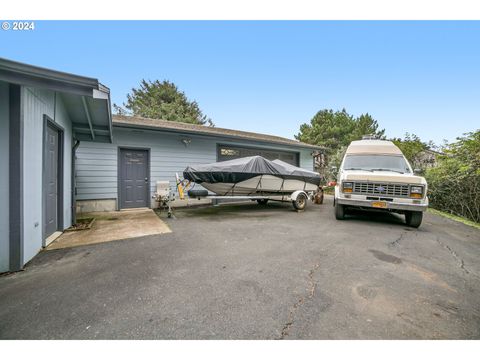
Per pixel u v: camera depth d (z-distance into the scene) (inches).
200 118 1004.6
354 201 191.3
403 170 208.4
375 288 87.6
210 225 199.9
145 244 144.2
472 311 73.2
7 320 67.6
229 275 98.4
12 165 107.0
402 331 63.2
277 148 422.9
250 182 252.1
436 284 92.1
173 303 76.2
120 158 284.8
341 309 73.0
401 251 131.9
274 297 80.2
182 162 327.0
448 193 290.2
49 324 65.7
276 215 254.8
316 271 103.0
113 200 279.9
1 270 103.4
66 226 185.9
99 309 72.9
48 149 153.8
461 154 265.1
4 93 107.1
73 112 189.9
